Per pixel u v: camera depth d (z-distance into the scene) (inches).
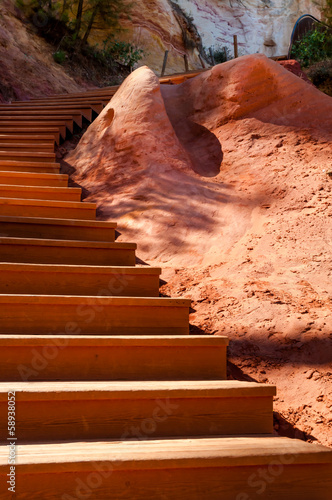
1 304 106.3
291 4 965.2
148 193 195.3
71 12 552.4
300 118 221.9
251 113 229.9
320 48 437.7
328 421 95.3
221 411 86.9
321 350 113.7
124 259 149.5
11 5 492.1
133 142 215.2
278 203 179.0
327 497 75.4
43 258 142.3
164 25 731.4
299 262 147.1
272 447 76.4
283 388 106.0
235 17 920.9
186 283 146.5
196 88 255.8
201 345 100.3
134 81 234.1
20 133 280.8
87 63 546.9
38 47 484.1
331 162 192.1
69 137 299.9
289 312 126.5
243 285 140.1
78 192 193.0
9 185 188.2
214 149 220.4
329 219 162.4
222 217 177.5
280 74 233.3
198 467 72.5
